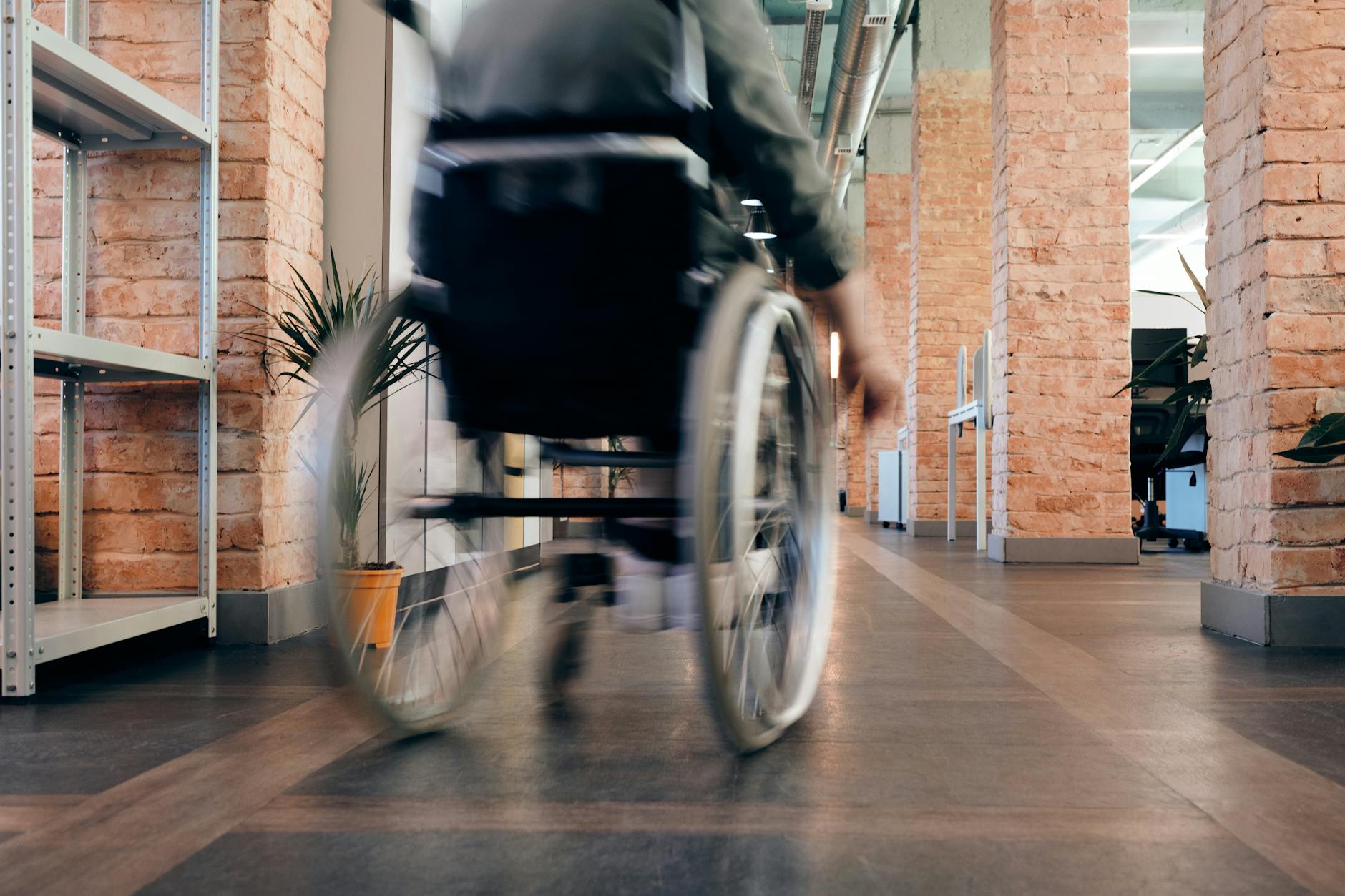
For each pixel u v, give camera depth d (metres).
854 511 13.27
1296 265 2.78
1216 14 3.14
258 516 2.78
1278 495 2.75
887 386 1.86
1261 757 1.59
